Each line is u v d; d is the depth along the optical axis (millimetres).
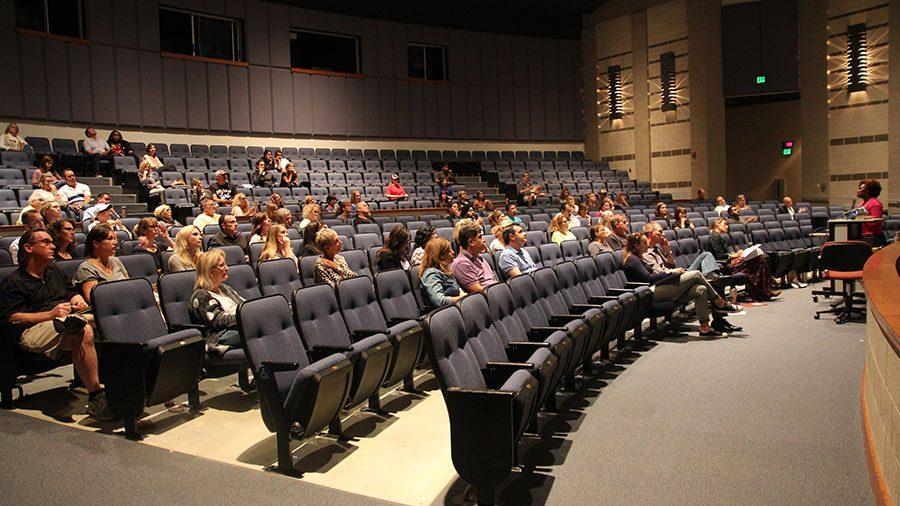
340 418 3436
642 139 16750
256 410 3711
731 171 18281
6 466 2859
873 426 2844
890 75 13789
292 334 3359
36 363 3684
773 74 15141
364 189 12336
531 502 2602
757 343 5238
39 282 3836
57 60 10883
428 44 15672
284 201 10789
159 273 5203
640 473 2852
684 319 6273
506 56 16656
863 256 5957
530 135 16984
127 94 11680
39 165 9617
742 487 2693
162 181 10336
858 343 5145
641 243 5836
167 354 3223
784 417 3512
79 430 3340
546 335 3705
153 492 2621
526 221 9961
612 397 3951
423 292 4324
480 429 2490
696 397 3906
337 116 14344
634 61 16750
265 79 13414
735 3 15312
